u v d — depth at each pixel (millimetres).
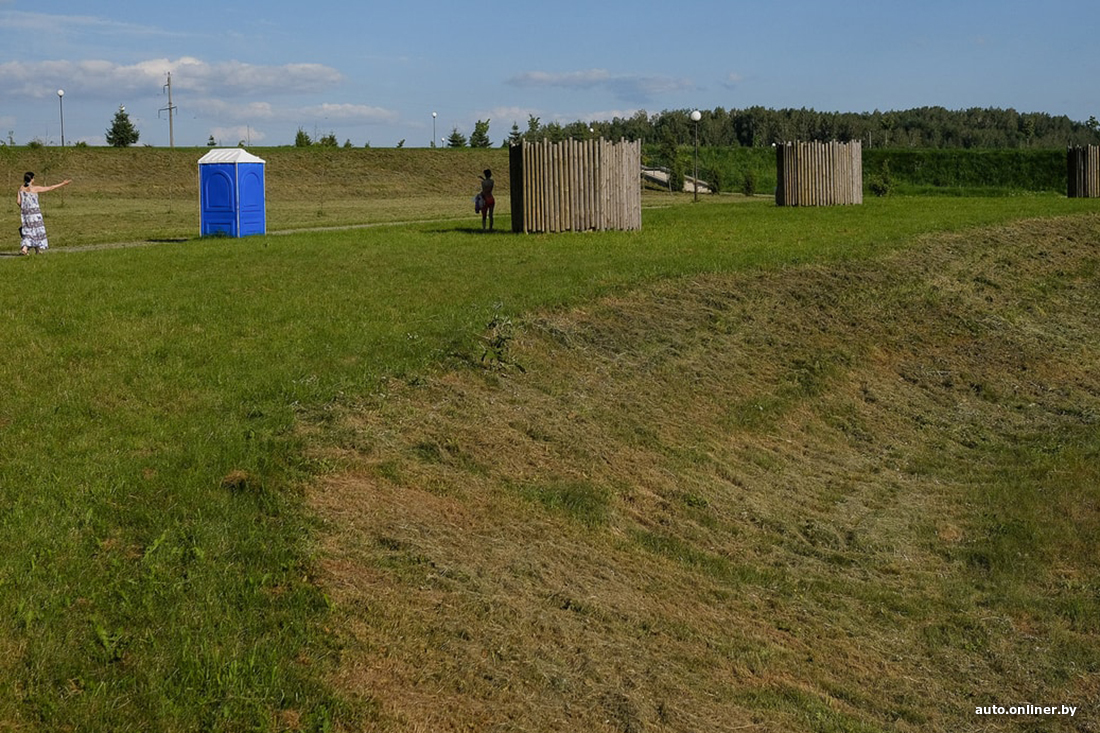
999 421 13914
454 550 7262
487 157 62250
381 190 52969
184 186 51781
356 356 10078
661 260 16516
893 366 14914
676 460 10273
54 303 11766
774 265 16938
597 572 7789
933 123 97062
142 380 9031
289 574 6371
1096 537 10344
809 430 12305
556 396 10531
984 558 9797
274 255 16781
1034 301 19172
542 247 18203
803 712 6781
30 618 5492
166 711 5121
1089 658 8125
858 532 9977
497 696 5934
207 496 6996
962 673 7801
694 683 6734
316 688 5516
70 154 54156
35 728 4902
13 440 7566
